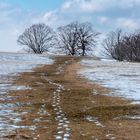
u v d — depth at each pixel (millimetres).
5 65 50281
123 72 42250
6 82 32281
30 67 49438
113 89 28375
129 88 28969
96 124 16016
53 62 59875
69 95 25109
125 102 22062
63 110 19375
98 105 20906
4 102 21984
